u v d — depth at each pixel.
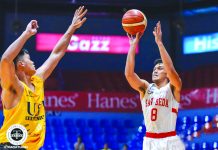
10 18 27.36
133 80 8.23
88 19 28.11
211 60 26.80
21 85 6.53
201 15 27.39
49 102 23.45
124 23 8.09
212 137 22.47
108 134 24.64
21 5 27.33
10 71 6.36
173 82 8.05
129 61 8.20
